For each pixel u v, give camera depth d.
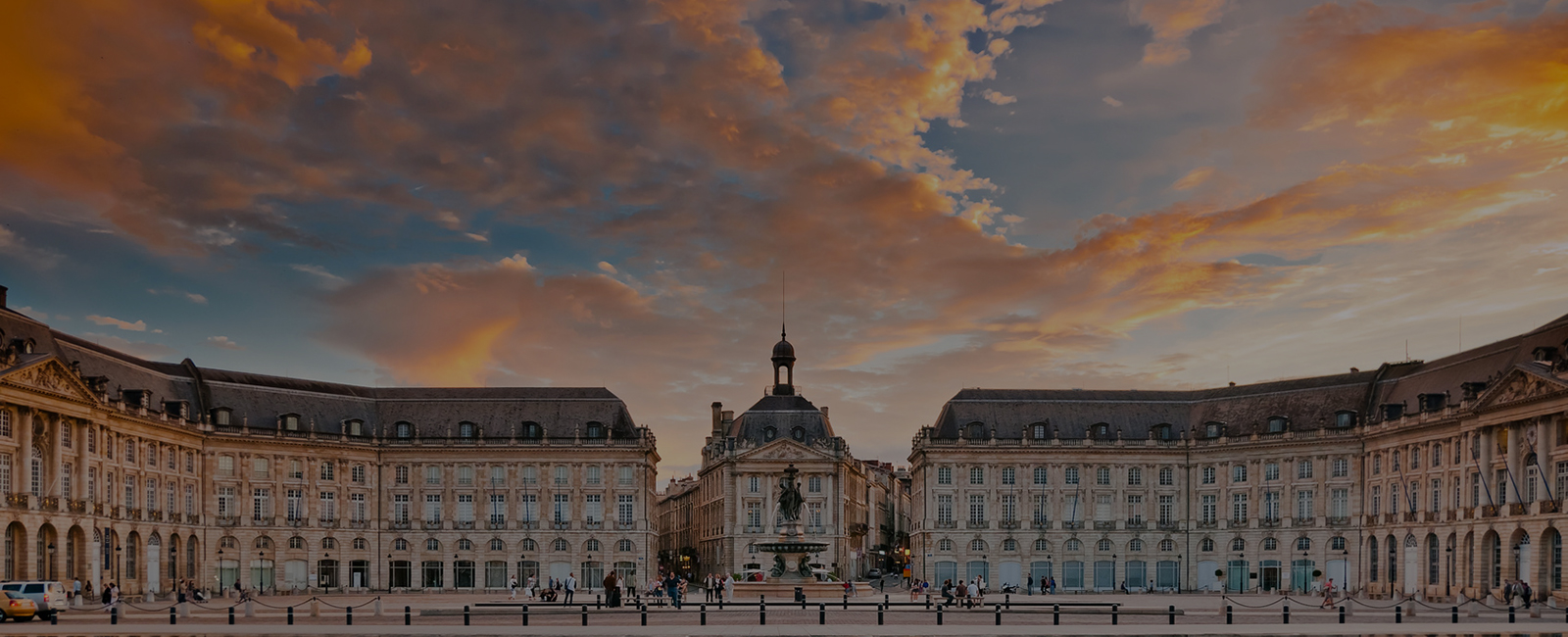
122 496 99.06
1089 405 129.00
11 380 83.00
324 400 123.12
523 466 125.50
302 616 64.75
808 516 134.25
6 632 50.19
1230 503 122.19
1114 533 124.88
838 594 86.94
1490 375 98.25
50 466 88.25
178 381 113.00
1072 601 91.69
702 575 153.00
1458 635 47.84
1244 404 124.62
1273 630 51.25
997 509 125.50
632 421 129.62
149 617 66.38
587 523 125.25
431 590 122.19
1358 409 115.44
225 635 48.12
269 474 116.50
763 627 53.56
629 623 56.50
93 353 101.19
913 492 135.25
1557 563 84.75
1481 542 93.56
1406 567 105.56
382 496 123.62
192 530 109.75
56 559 87.56
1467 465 96.88
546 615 65.38
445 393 128.88
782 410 140.00
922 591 98.44
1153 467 125.94
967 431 126.50
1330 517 115.44
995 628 52.78
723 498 136.75
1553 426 85.88
